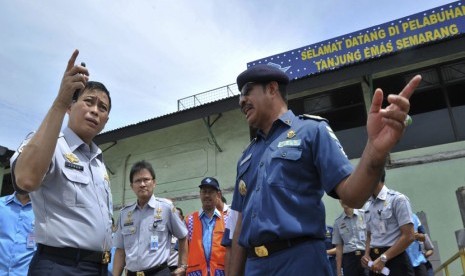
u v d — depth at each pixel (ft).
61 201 7.63
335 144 6.31
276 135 7.18
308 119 6.97
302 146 6.61
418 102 29.78
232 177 34.73
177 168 37.91
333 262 23.59
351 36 33.01
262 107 7.41
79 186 7.95
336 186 5.93
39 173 6.63
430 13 31.14
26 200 14.42
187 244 16.51
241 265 7.69
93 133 8.66
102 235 8.04
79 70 6.88
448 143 27.61
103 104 8.80
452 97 28.94
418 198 27.12
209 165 36.35
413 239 13.55
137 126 37.60
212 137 36.17
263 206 6.53
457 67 29.35
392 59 28.02
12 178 7.06
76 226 7.64
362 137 30.66
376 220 14.62
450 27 30.40
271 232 6.24
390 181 28.19
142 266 14.75
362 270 19.77
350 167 5.98
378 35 32.22
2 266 13.47
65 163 7.88
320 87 32.27
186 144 38.22
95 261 7.79
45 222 7.52
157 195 37.99
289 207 6.31
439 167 27.22
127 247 15.34
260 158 7.20
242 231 6.97
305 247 6.14
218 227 17.17
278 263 6.14
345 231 20.75
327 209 29.76
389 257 13.39
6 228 13.83
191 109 34.88
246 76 7.55
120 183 40.60
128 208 15.98
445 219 26.00
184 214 35.96
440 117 28.81
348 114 31.65
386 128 5.04
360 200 5.42
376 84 31.17
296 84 30.40
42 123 6.81
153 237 15.11
